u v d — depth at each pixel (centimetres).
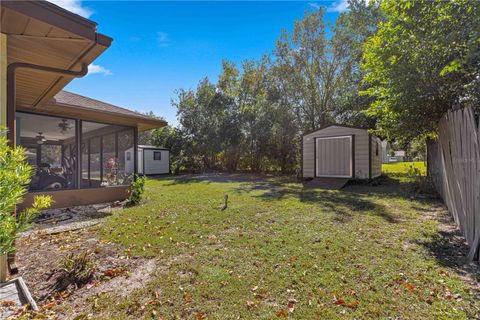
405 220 457
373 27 1359
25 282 256
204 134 1897
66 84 418
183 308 211
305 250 323
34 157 778
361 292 228
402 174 1354
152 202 675
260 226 434
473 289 227
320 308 207
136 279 260
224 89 2036
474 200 302
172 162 1992
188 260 302
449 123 429
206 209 574
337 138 1077
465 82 421
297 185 1029
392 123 601
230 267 281
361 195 743
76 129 667
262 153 1769
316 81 1616
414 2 402
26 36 271
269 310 206
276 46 1608
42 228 440
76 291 241
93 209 609
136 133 759
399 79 454
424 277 250
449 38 375
